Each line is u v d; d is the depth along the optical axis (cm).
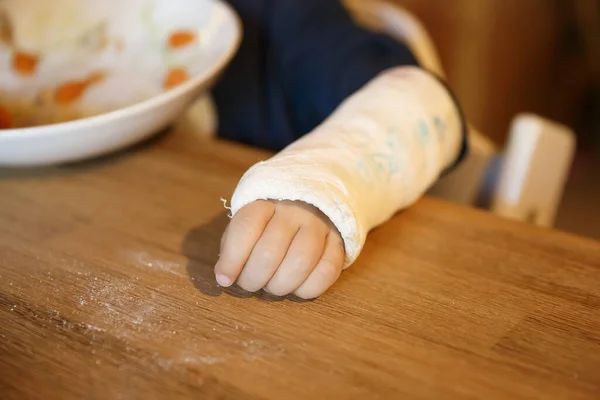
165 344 36
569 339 37
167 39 57
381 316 38
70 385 35
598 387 34
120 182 48
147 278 40
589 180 137
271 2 62
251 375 35
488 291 39
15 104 54
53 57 58
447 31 122
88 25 59
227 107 63
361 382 34
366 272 41
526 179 55
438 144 46
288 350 36
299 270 37
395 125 45
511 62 133
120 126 46
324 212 38
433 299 39
